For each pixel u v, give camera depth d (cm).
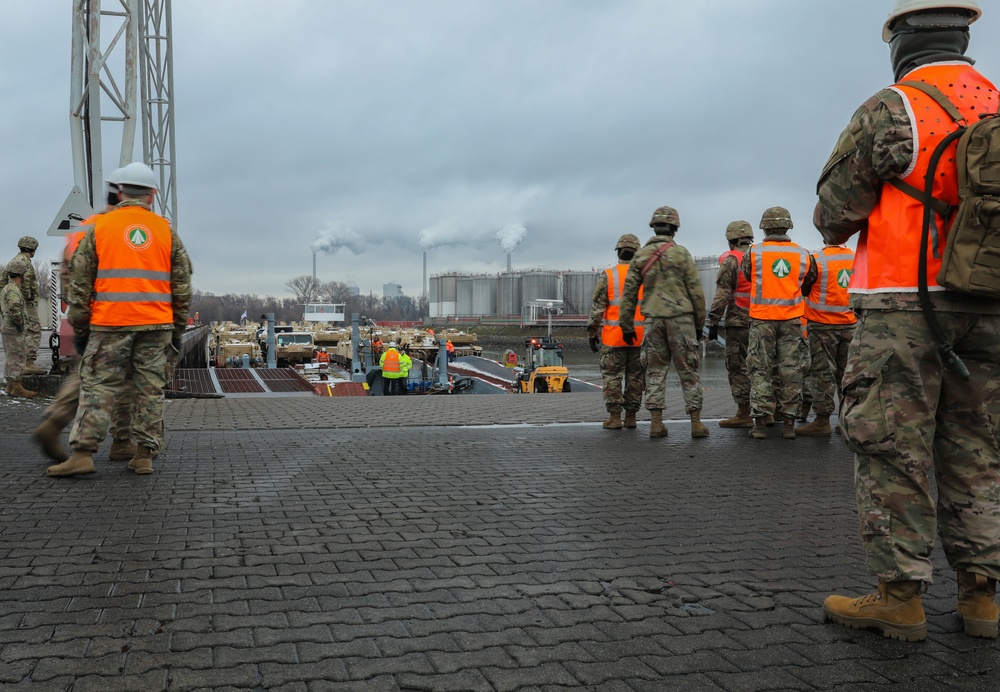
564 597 321
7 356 1075
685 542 407
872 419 282
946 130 273
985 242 257
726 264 881
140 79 2367
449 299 15962
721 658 264
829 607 299
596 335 885
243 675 246
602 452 700
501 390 3356
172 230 581
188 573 345
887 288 281
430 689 239
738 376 892
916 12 289
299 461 629
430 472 591
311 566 357
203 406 1064
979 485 281
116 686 237
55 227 1148
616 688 242
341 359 5322
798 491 539
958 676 252
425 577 344
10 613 295
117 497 491
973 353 279
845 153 290
